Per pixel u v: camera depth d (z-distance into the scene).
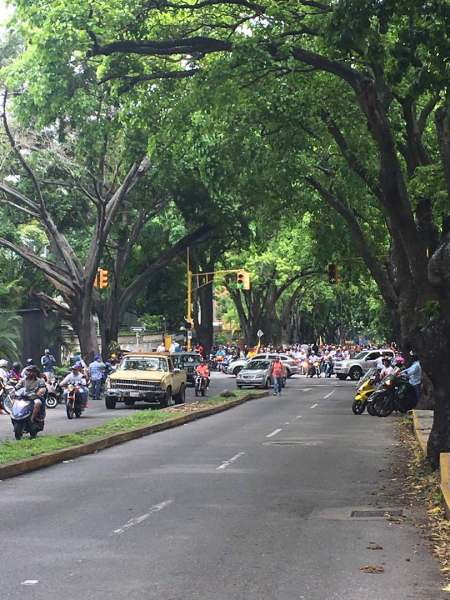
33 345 37.41
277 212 31.36
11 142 35.53
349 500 10.95
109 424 20.95
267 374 42.94
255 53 15.10
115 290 43.12
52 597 6.47
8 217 42.44
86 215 44.12
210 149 24.83
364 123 20.02
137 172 38.16
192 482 12.52
